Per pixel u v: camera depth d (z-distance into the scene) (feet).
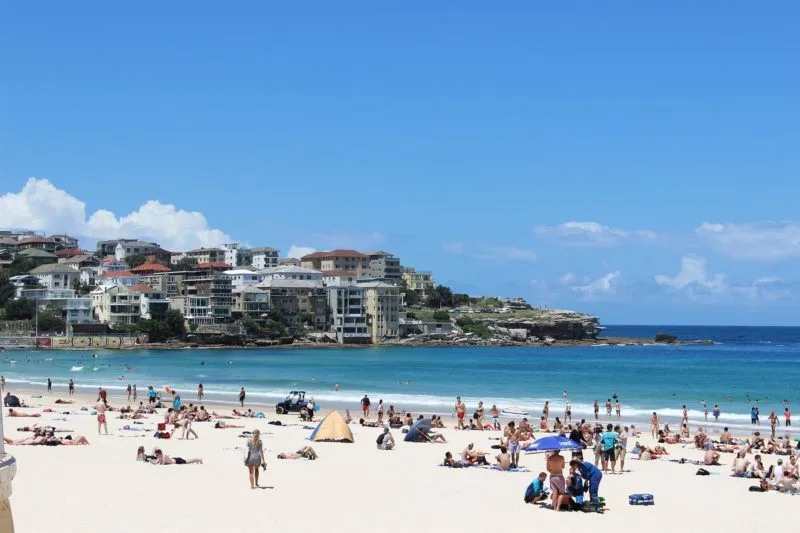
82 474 102.06
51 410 206.18
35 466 107.45
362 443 152.76
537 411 259.39
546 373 487.20
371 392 333.83
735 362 638.94
